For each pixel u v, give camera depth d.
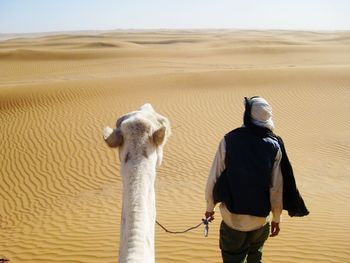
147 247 2.24
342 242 6.91
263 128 3.78
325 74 25.66
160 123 2.74
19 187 13.09
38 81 37.91
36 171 14.19
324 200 9.77
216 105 20.94
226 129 17.45
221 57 55.03
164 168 13.38
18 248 8.09
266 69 27.70
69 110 20.97
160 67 45.44
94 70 44.94
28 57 56.03
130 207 2.34
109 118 19.48
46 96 23.56
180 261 6.57
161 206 9.95
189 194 10.95
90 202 11.11
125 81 26.31
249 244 4.06
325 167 12.75
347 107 19.89
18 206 11.69
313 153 14.18
